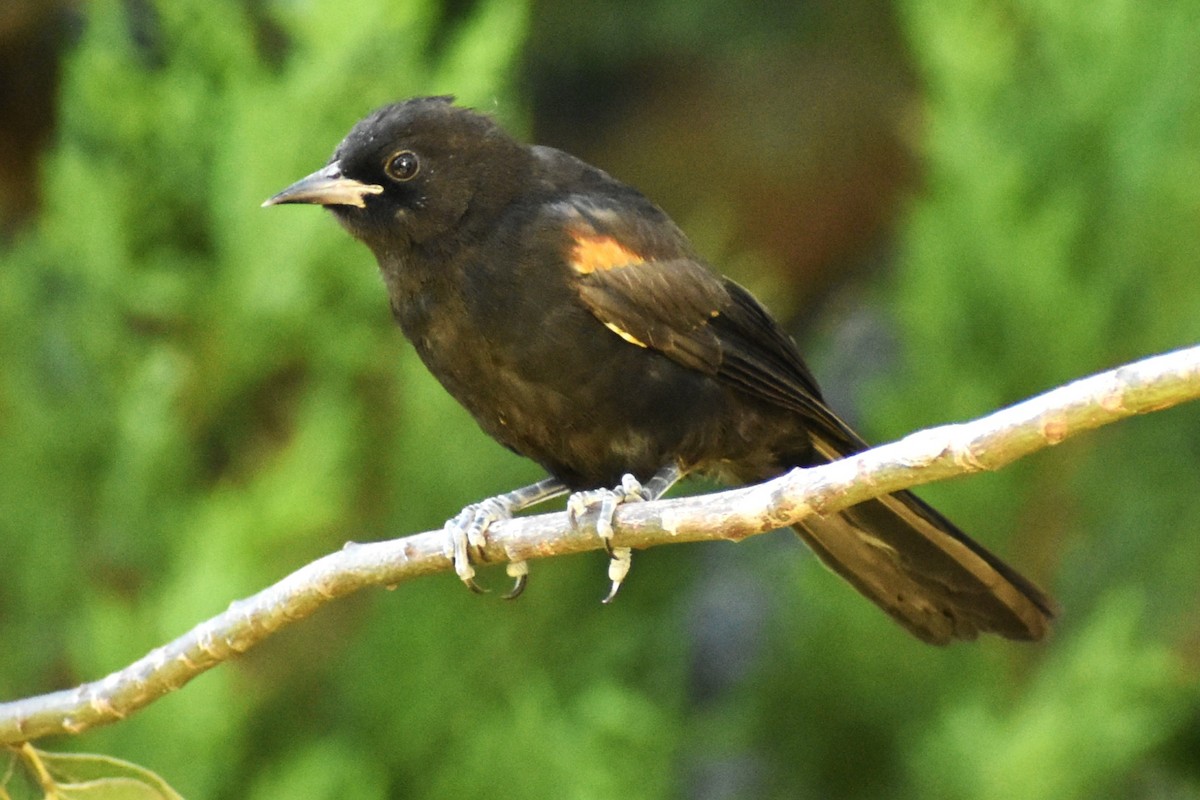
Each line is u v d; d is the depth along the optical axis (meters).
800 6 15.51
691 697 14.78
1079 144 12.87
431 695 12.16
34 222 13.48
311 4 11.96
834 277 16.47
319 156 12.00
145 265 12.16
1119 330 12.80
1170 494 12.74
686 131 16.00
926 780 12.16
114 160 12.10
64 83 12.88
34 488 11.91
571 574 12.48
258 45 13.33
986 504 12.75
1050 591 12.85
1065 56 12.90
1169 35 12.70
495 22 12.15
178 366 12.00
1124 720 11.75
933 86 13.27
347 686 12.36
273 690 12.45
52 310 12.08
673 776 12.59
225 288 11.98
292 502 11.51
